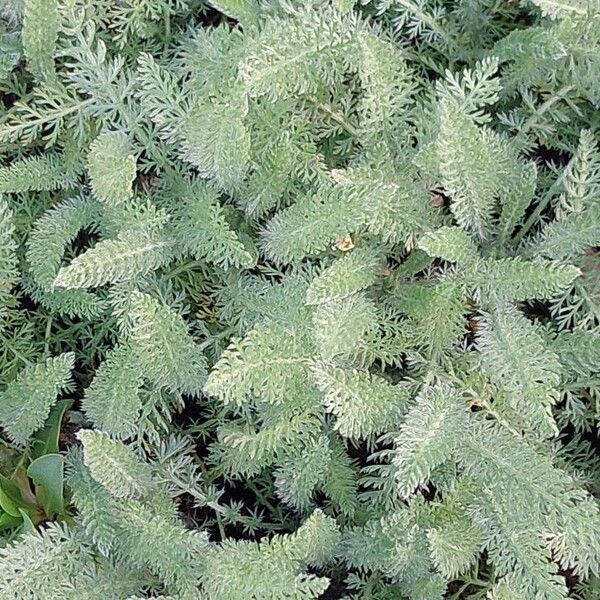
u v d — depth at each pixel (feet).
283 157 2.50
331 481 2.51
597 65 2.49
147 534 2.41
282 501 2.52
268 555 2.37
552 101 2.56
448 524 2.42
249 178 2.55
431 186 2.57
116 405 2.51
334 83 2.54
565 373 2.51
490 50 2.62
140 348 2.49
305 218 2.47
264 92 2.43
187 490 2.54
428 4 2.65
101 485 2.50
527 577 2.38
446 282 2.47
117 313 2.54
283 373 2.44
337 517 2.54
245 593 2.36
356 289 2.47
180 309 2.62
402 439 2.38
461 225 2.51
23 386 2.54
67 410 2.67
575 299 2.53
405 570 2.44
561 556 2.43
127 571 2.48
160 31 2.68
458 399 2.47
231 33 2.54
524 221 2.67
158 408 2.65
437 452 2.39
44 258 2.56
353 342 2.45
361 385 2.43
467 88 2.64
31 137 2.58
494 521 2.41
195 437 2.67
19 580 2.40
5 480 2.58
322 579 2.36
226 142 2.45
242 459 2.52
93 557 2.51
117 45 2.64
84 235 2.71
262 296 2.56
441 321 2.50
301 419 2.49
